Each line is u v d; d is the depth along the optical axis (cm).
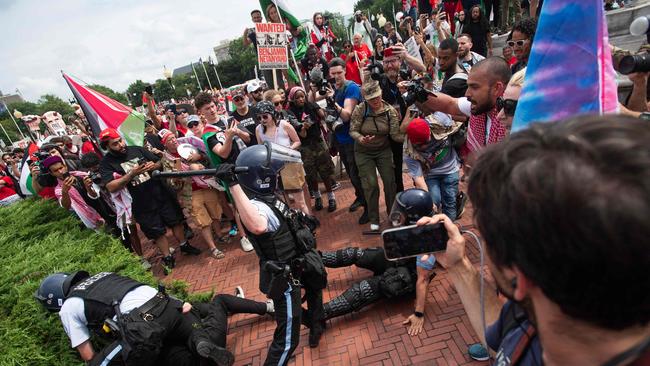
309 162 551
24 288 294
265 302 378
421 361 284
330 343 318
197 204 510
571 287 45
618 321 48
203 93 498
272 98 562
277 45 609
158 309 257
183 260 542
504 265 56
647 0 912
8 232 428
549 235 43
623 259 39
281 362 262
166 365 272
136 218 495
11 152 816
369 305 354
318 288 284
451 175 374
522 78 156
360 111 421
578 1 98
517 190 46
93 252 383
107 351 239
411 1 1252
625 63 159
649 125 45
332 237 499
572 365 58
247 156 241
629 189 38
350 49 893
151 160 493
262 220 232
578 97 104
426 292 325
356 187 523
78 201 475
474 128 243
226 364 269
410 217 284
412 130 338
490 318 109
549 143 48
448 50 371
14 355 239
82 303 247
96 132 544
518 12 988
